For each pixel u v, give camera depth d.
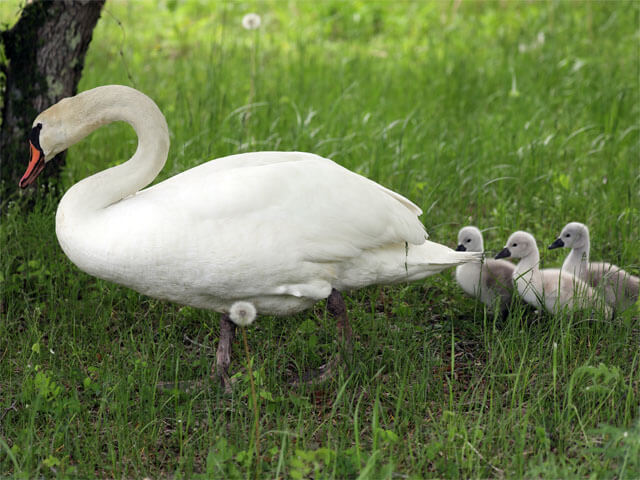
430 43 22.09
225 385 8.86
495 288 10.37
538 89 18.70
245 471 7.33
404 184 13.30
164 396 8.56
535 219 12.89
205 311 10.24
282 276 8.29
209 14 26.33
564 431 7.68
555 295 9.85
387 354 9.27
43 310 10.34
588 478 7.09
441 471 7.27
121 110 8.73
